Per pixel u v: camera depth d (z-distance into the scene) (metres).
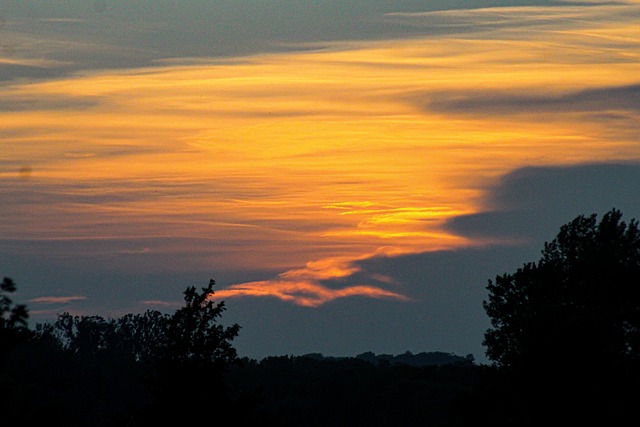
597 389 88.12
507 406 97.38
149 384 79.25
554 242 118.19
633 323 109.56
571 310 94.94
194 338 79.25
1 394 52.06
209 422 78.00
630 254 114.19
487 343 111.19
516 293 112.12
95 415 139.88
